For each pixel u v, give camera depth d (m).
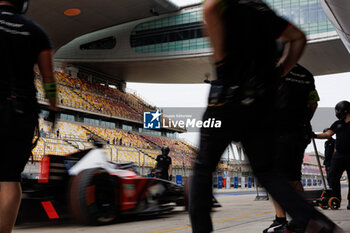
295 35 1.45
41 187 3.36
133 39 38.94
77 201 3.24
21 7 1.80
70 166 3.52
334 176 4.91
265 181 1.39
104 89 43.19
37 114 1.73
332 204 4.90
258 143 1.40
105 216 3.48
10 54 1.65
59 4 29.61
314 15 32.41
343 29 17.09
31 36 1.71
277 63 1.55
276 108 1.44
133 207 3.89
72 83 38.59
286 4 33.28
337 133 4.80
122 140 36.06
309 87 2.61
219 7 1.31
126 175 3.91
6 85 1.61
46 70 1.77
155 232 3.02
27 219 3.39
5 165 1.62
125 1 31.00
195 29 36.62
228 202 8.11
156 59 37.97
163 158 6.72
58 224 3.58
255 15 1.38
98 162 3.53
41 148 20.73
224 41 1.36
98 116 38.91
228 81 1.40
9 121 1.59
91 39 39.75
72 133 32.50
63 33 34.94
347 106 4.61
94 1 29.95
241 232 2.82
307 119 2.80
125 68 42.75
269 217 4.23
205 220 1.41
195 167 1.45
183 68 41.56
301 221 1.25
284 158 2.47
